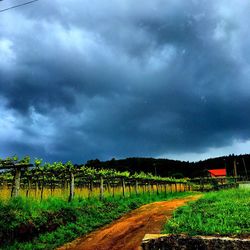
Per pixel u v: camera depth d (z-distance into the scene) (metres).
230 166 110.62
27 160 16.91
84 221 16.33
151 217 16.86
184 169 105.50
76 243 12.98
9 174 20.83
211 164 113.75
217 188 52.44
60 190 25.16
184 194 48.22
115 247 11.54
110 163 88.62
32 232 12.66
